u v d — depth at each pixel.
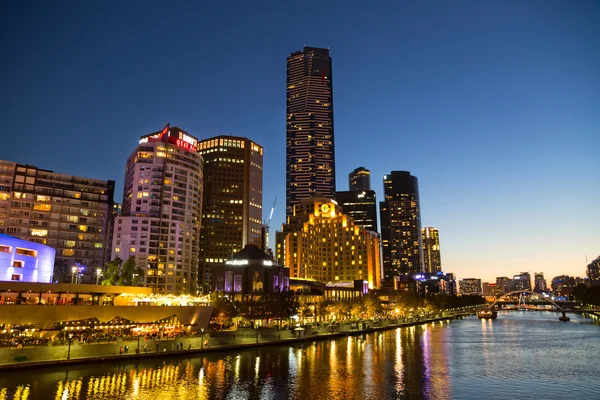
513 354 139.50
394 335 197.00
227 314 162.38
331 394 84.62
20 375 87.56
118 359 103.94
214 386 87.69
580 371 110.12
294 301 186.38
